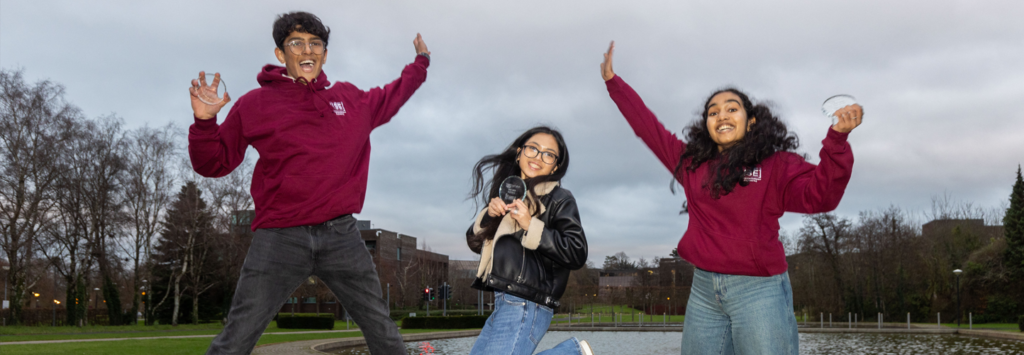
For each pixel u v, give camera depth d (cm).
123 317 4025
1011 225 4550
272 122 309
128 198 3591
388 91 365
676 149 354
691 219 334
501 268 334
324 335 2833
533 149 356
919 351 1978
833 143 269
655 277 6675
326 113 317
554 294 342
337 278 318
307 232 307
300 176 305
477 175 388
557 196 346
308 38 316
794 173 295
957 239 5109
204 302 4678
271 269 304
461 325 3809
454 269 8594
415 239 7538
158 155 3741
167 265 4406
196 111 293
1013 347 2128
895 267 5222
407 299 6794
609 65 380
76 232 3472
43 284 5222
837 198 280
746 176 305
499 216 343
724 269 311
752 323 306
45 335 2666
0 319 3456
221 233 3778
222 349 297
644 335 3203
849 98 264
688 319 340
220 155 313
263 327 307
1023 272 4378
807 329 3431
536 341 339
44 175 3203
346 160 319
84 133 3362
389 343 327
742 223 306
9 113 3111
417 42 407
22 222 3212
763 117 310
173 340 2002
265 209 308
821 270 5444
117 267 3750
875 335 3042
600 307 6431
